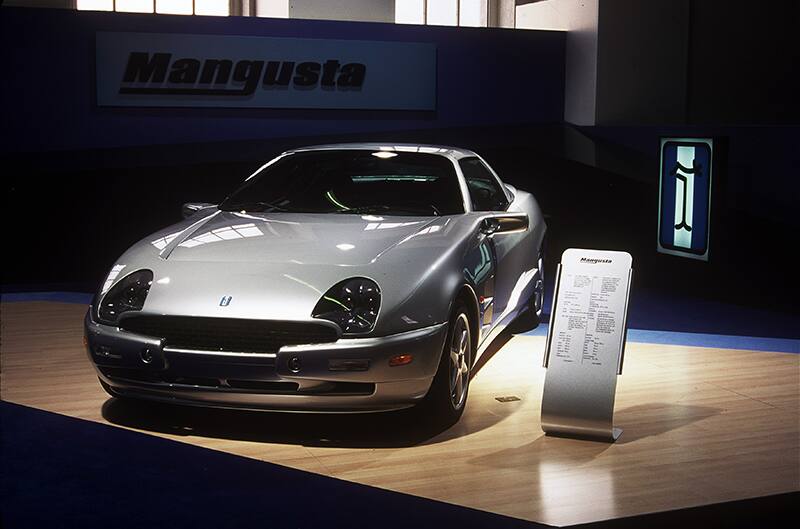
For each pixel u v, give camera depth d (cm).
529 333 618
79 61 934
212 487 335
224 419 419
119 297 404
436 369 390
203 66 984
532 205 608
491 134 1135
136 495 326
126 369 400
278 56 1014
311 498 325
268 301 375
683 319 676
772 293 773
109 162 950
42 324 637
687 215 802
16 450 373
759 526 317
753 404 454
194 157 988
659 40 1170
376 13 1386
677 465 364
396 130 1084
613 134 1083
